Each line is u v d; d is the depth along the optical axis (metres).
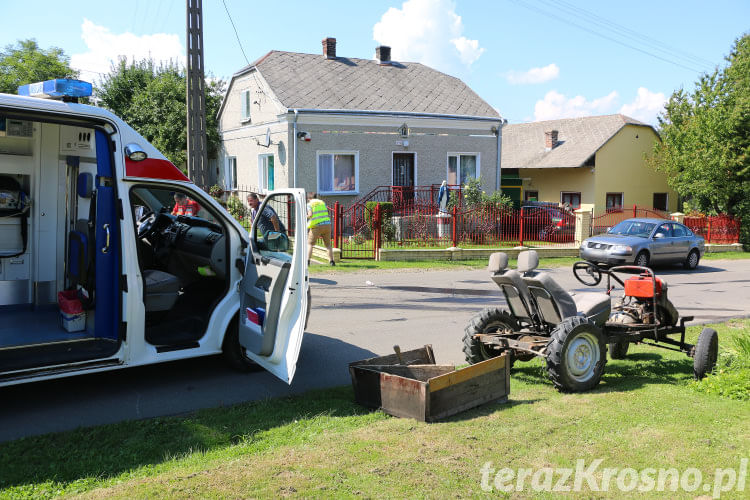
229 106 23.77
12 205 6.03
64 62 32.38
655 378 6.02
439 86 23.25
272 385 5.68
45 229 6.25
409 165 21.03
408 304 10.29
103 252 5.15
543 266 15.98
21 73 31.17
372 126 20.06
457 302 10.56
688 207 26.64
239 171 23.30
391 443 4.15
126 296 5.08
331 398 5.24
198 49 15.59
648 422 4.61
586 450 4.07
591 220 18.44
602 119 31.12
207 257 5.88
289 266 4.98
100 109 5.04
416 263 15.45
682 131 25.50
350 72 22.25
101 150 5.11
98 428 4.41
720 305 10.89
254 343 5.37
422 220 16.89
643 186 30.23
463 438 4.25
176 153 25.09
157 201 7.65
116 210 5.05
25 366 4.62
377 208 15.70
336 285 11.97
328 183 19.75
